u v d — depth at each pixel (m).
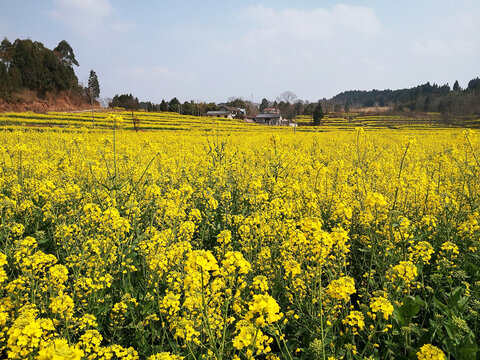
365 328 3.16
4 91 71.06
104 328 3.40
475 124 61.88
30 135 16.03
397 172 9.10
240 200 7.43
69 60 98.94
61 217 4.87
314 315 3.21
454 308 3.09
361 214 5.01
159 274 3.50
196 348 3.01
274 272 4.00
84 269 4.07
